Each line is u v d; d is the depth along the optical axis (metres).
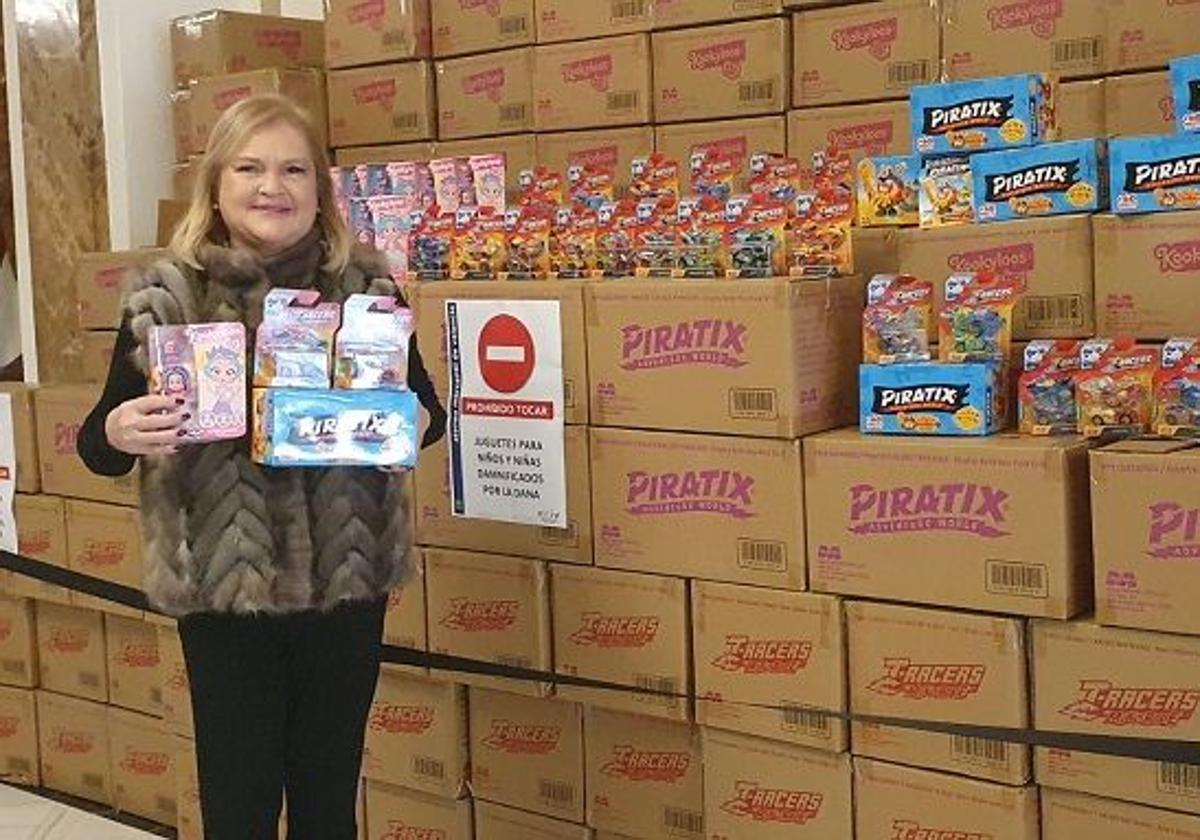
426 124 4.13
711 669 2.69
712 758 2.73
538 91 3.89
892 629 2.48
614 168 3.78
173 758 3.79
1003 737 2.38
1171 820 2.26
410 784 3.17
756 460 2.59
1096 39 3.06
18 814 3.96
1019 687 2.36
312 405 2.35
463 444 2.96
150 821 3.95
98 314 4.13
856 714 2.53
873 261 2.79
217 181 2.41
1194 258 2.42
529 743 3.01
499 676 2.96
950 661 2.42
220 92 4.36
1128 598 2.25
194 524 2.34
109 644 3.98
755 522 2.61
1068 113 3.11
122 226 4.77
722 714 2.69
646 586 2.76
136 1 4.75
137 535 3.64
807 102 3.47
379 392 2.39
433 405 2.61
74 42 4.81
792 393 2.54
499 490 2.93
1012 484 2.33
